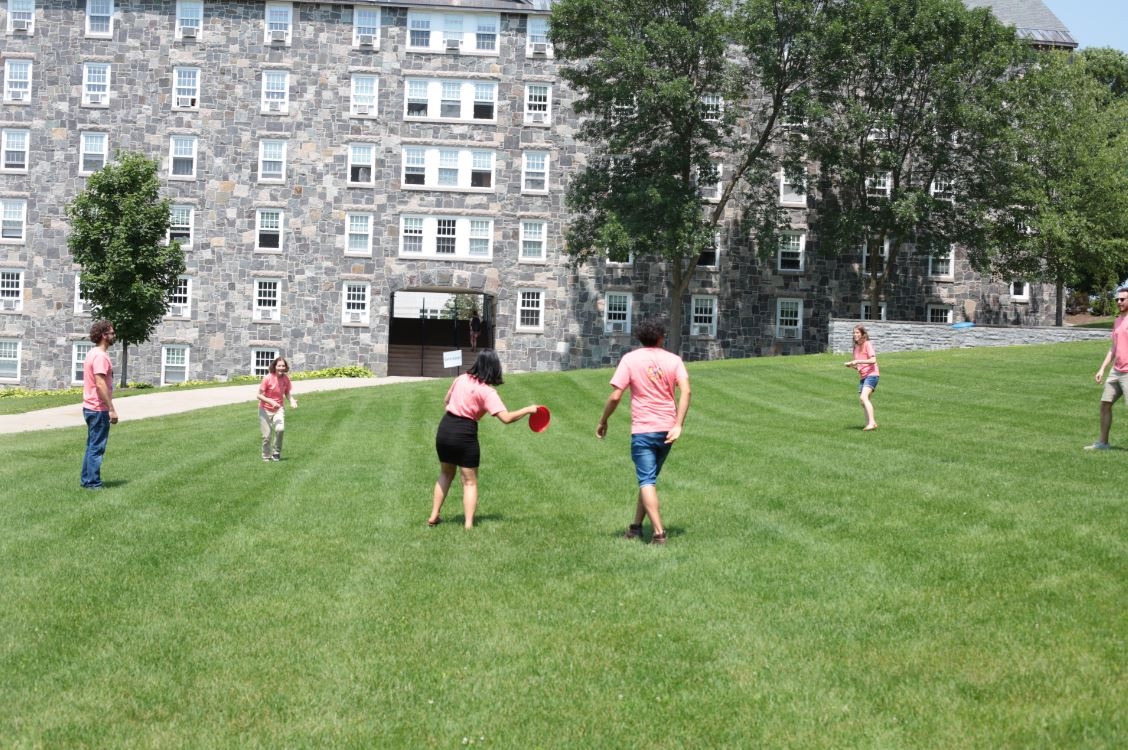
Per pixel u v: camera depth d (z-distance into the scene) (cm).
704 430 2083
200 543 1079
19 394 4669
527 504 1314
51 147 4991
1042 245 4772
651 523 1101
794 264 5238
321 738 586
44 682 669
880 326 4303
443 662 704
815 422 2150
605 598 842
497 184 5066
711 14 4369
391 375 5253
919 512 1114
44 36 4991
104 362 1483
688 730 588
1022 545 945
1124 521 1015
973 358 3512
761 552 978
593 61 4766
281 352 5009
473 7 5031
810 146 4628
